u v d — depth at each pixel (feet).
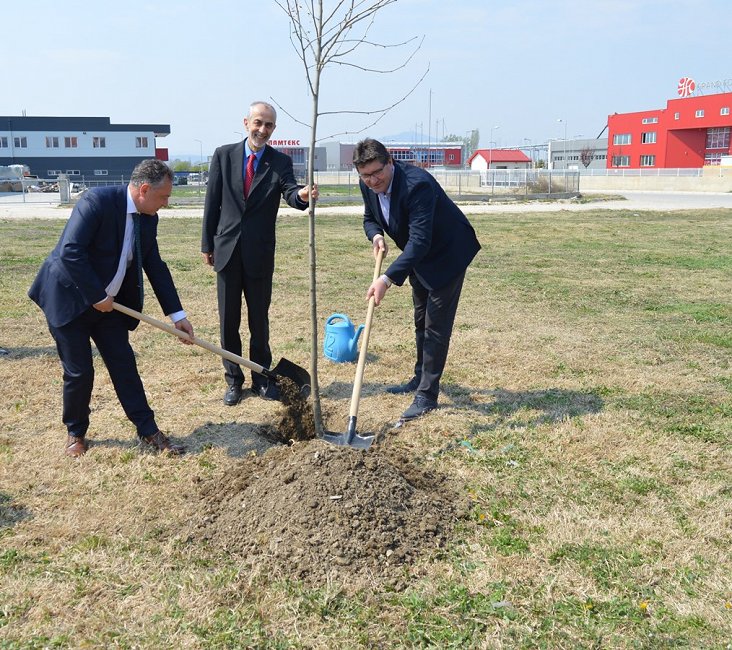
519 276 37.50
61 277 13.83
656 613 9.66
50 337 24.20
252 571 10.53
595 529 11.82
